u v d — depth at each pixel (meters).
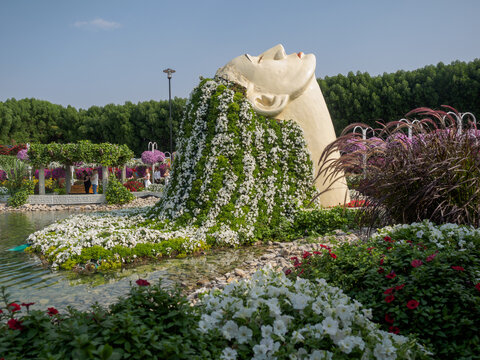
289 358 1.93
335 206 7.96
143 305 2.07
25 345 1.80
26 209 15.57
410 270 2.96
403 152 4.52
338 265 3.29
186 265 5.79
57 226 8.21
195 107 8.72
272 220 7.79
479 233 3.37
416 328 2.47
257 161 8.04
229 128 7.93
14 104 43.69
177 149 9.02
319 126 8.84
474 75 24.62
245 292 2.45
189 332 1.97
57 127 44.47
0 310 2.05
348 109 28.16
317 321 2.17
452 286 2.57
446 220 4.18
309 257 3.59
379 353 2.02
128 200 16.75
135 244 6.26
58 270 5.61
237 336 2.04
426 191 4.03
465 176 4.15
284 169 8.22
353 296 2.92
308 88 8.96
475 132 4.39
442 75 25.70
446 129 4.48
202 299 2.67
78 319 1.86
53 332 1.76
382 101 27.39
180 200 8.11
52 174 25.02
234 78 8.91
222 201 7.46
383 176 4.53
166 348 1.68
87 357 1.54
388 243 3.55
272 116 8.65
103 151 16.75
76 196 16.88
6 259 6.34
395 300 2.64
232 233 7.09
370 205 4.72
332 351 1.99
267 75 8.87
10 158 25.73
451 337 2.41
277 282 2.54
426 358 2.10
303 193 8.31
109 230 7.16
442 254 2.88
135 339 1.66
